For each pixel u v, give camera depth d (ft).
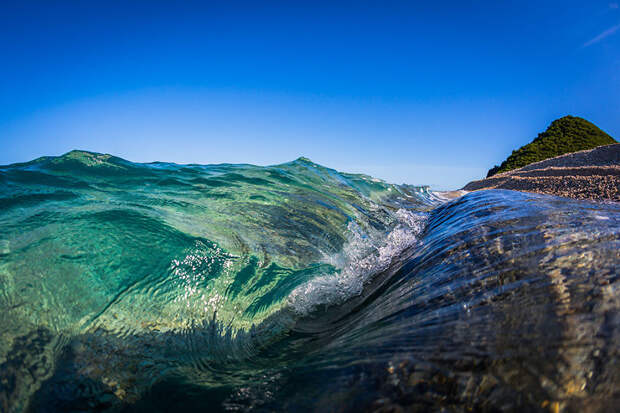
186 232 6.79
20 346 3.83
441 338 3.77
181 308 5.34
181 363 4.59
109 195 8.59
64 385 3.80
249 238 7.72
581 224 6.28
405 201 20.49
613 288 3.62
